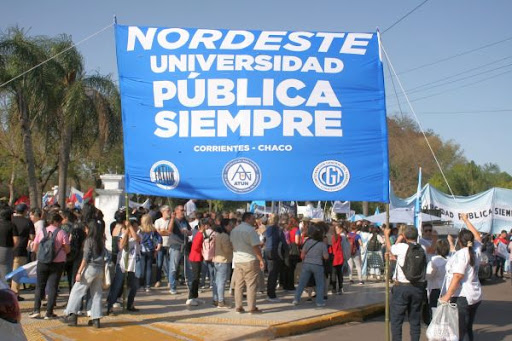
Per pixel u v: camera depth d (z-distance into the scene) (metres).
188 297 11.05
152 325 9.01
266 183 9.26
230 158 9.31
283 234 12.10
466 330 7.45
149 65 9.51
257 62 9.36
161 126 9.45
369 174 9.23
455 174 52.22
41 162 32.84
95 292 8.77
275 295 11.99
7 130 28.23
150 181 9.44
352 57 9.38
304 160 9.26
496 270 21.28
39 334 8.23
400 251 7.71
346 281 16.88
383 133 9.29
